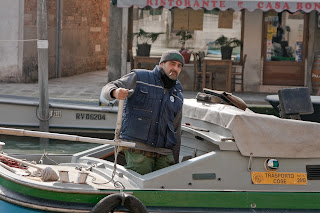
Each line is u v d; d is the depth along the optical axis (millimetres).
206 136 6328
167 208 5871
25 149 11453
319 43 18578
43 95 12211
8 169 6262
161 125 6242
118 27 18672
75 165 7016
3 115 12352
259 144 6129
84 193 5691
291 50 18750
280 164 6246
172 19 18578
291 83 18812
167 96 6289
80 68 22766
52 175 5902
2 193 5887
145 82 6195
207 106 6793
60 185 5723
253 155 6109
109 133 12359
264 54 18781
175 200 5879
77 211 5668
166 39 18656
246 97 17312
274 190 6188
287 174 6254
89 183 5980
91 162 6996
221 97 7004
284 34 18688
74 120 12312
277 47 18750
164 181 5977
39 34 12133
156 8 18109
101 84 19531
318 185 6320
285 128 6199
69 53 21719
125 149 6328
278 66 18781
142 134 6195
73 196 5691
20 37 19344
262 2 16391
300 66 18734
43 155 7230
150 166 6320
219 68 18688
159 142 6258
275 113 14766
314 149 6270
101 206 5555
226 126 6191
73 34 21938
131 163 6277
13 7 19281
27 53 19500
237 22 18625
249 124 6094
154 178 5949
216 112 6445
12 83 19344
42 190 5691
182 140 7176
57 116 12328
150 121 6207
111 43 18766
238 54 18750
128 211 5785
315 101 10156
